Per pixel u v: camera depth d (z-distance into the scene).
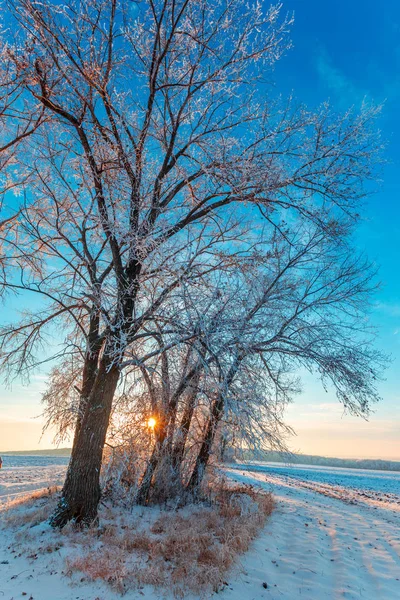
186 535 8.02
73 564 6.33
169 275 8.59
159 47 9.35
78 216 10.76
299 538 9.69
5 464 33.12
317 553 8.38
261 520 10.55
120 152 9.08
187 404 11.63
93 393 8.97
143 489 11.30
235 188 8.86
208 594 5.76
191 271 8.42
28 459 42.19
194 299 7.89
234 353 8.02
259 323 8.69
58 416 12.65
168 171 9.83
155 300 8.69
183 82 9.98
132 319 8.70
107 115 9.35
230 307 8.10
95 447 8.62
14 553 6.78
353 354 9.88
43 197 10.47
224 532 8.55
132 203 8.95
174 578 6.06
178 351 8.77
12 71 8.73
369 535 10.62
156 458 11.65
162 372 10.25
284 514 12.80
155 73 9.28
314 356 9.79
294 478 31.25
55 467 30.67
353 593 6.34
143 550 7.34
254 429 8.83
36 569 6.20
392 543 9.75
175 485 11.96
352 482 31.67
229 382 8.31
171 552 7.22
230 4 8.97
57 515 8.15
